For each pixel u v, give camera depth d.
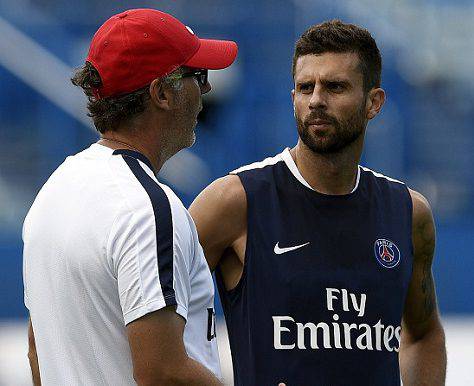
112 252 7.44
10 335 25.78
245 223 9.70
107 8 36.59
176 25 8.23
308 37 9.61
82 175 7.85
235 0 36.28
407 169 34.28
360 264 9.67
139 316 7.32
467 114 35.12
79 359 7.64
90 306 7.58
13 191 33.41
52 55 35.72
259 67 35.41
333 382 9.41
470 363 23.55
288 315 9.45
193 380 7.46
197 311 8.02
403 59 36.12
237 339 9.62
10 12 36.12
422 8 37.12
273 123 34.62
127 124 8.09
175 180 33.44
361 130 9.64
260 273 9.55
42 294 7.84
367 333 9.55
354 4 36.88
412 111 35.03
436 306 11.05
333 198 9.78
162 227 7.47
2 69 35.12
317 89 9.41
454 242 28.69
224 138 34.34
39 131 34.62
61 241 7.69
